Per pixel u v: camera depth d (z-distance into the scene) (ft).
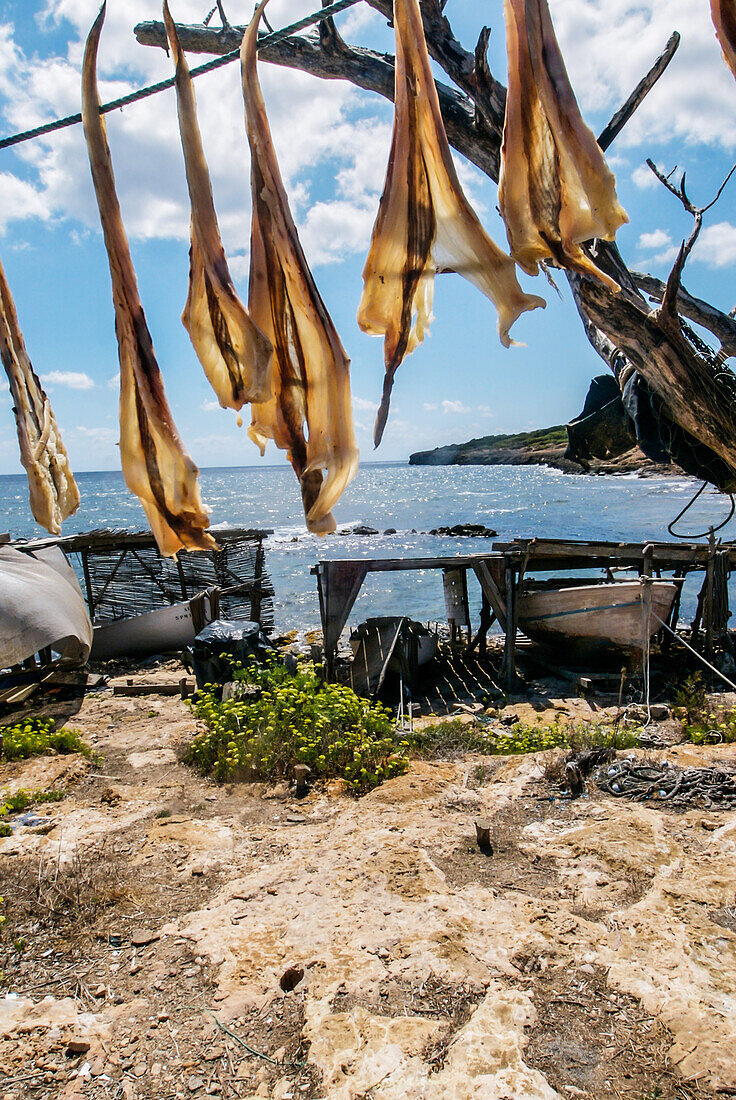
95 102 7.02
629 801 24.44
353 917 18.24
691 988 15.16
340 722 32.96
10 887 20.24
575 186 6.66
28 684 45.62
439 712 45.11
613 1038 14.01
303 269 6.98
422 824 23.36
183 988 16.03
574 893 19.08
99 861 21.71
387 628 50.49
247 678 39.50
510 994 15.21
